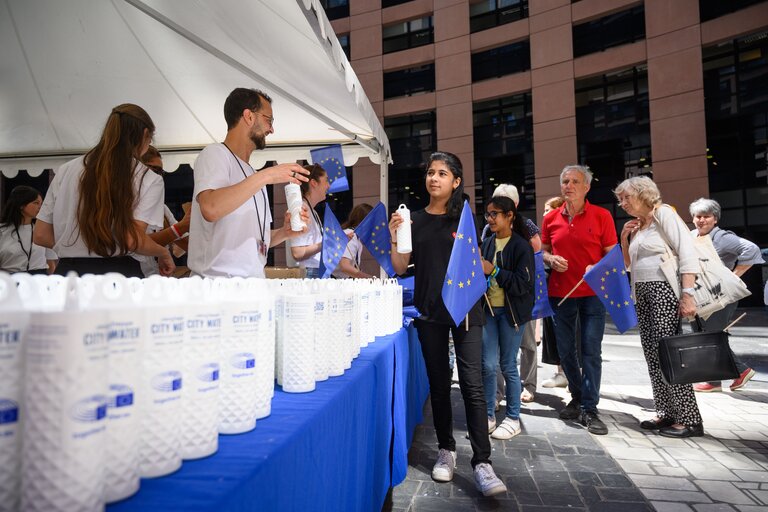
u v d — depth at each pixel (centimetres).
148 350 64
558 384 472
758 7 1334
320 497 100
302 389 116
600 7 1595
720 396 437
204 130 430
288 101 380
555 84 1683
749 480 255
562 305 362
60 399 49
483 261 305
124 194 179
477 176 1898
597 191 1683
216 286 94
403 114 1972
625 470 269
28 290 66
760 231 1426
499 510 221
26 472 49
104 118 396
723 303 322
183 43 316
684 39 1459
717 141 1487
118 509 54
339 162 391
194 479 62
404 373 255
